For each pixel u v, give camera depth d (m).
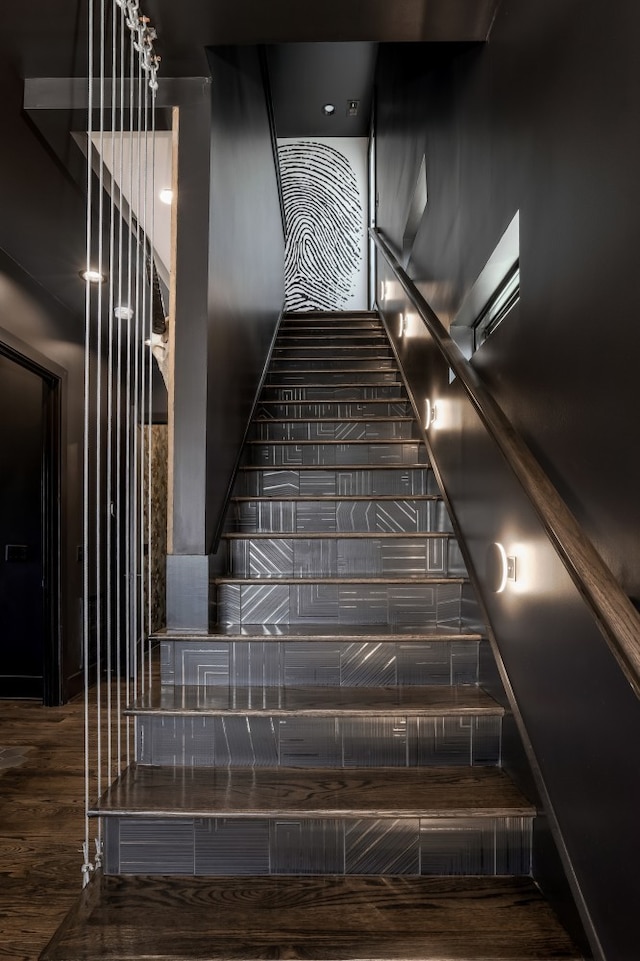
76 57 2.08
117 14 1.86
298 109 6.23
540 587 1.54
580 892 1.28
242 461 3.12
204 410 2.18
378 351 4.55
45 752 2.89
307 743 1.83
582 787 1.28
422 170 3.41
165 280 3.54
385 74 5.04
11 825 2.18
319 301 6.59
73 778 2.58
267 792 1.66
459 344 2.62
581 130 1.28
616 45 1.12
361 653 2.07
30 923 1.64
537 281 1.56
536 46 1.58
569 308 1.35
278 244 5.05
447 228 2.74
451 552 2.52
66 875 1.87
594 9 1.22
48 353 3.78
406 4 1.93
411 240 4.14
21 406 4.12
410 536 2.53
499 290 2.26
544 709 1.50
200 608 2.13
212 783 1.72
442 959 1.27
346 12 1.97
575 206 1.32
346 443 3.24
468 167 2.34
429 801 1.60
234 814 1.56
